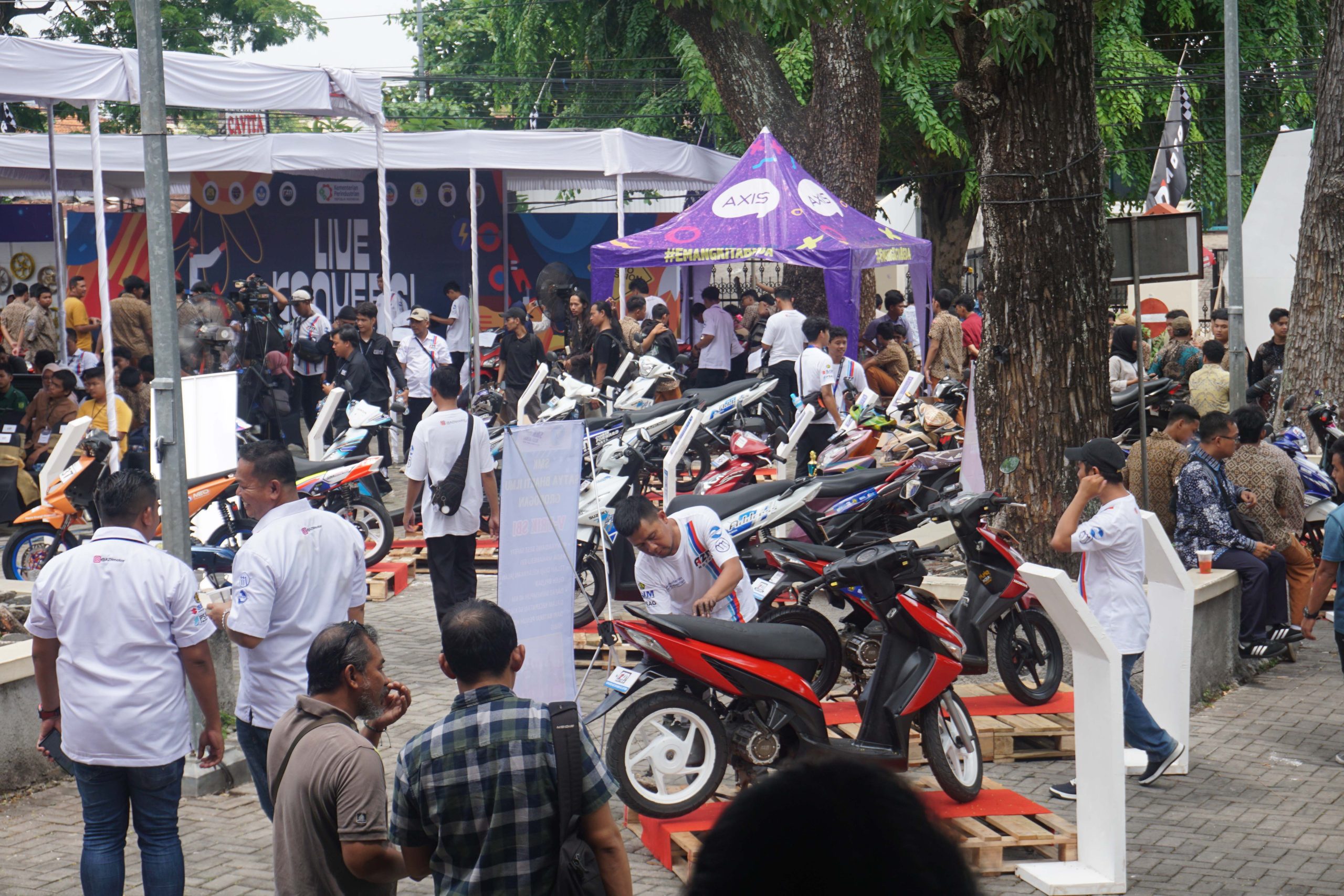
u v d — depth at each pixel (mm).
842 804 1058
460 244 23078
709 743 5598
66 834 5848
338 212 22594
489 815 3201
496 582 11039
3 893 5148
